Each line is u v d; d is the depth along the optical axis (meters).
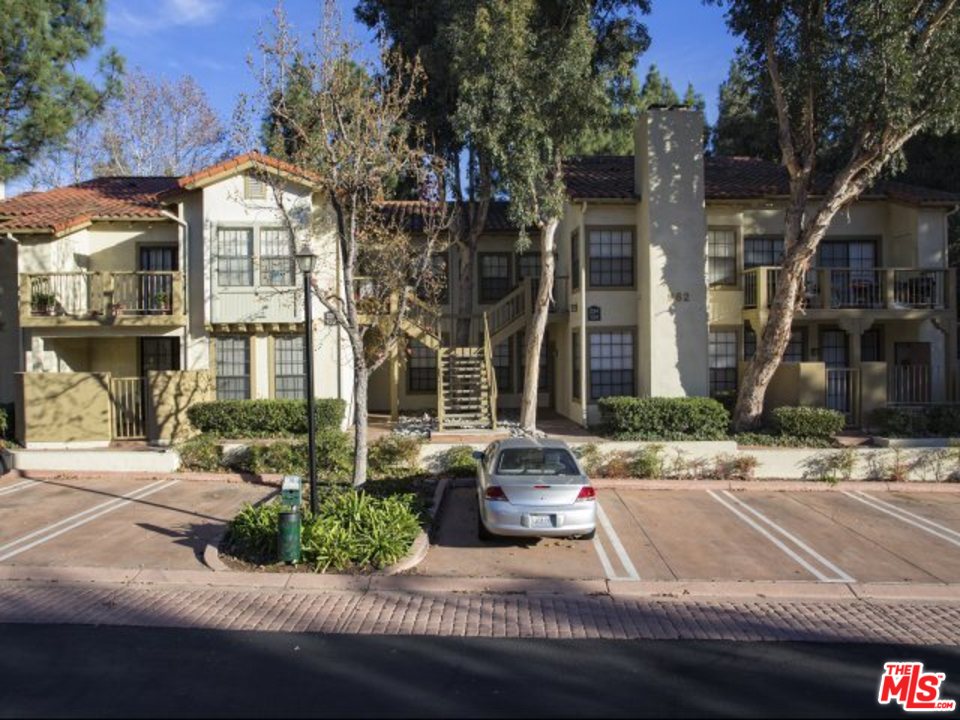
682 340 18.69
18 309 19.70
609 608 8.33
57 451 15.94
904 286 19.47
